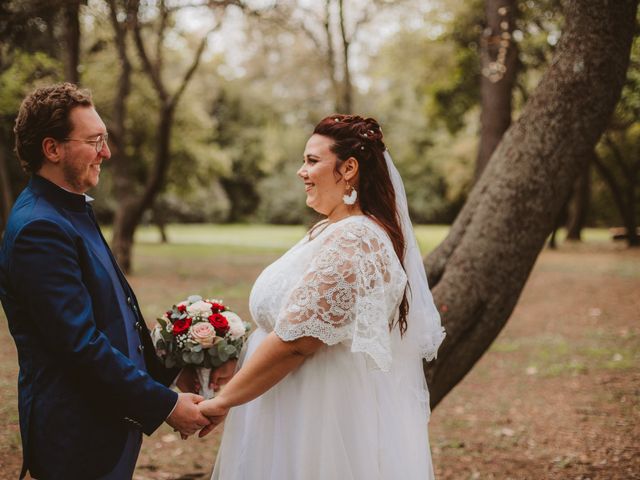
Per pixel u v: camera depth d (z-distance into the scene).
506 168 3.06
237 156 36.78
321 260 1.96
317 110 16.11
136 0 5.61
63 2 4.76
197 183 24.42
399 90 28.25
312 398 2.05
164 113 12.15
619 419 4.68
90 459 1.92
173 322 2.30
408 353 2.20
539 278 13.30
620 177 25.59
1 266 1.91
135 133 19.30
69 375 1.90
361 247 1.97
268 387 2.01
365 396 2.06
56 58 7.69
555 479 3.57
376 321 1.91
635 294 10.68
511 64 6.79
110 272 2.07
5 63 7.42
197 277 13.49
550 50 10.83
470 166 26.75
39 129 1.92
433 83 17.62
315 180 2.13
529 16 9.74
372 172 2.13
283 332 1.94
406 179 36.66
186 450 4.18
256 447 2.14
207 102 32.31
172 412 1.97
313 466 2.02
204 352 2.26
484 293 3.06
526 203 3.00
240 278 13.48
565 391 5.52
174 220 40.88
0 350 6.41
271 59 14.48
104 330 1.98
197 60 11.86
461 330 3.08
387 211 2.15
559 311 9.61
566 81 2.92
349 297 1.93
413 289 2.19
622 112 9.70
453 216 37.66
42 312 1.81
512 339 7.79
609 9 2.84
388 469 2.04
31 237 1.83
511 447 4.20
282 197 40.66
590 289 11.55
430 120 19.78
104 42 9.76
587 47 2.88
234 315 2.40
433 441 4.38
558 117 2.94
